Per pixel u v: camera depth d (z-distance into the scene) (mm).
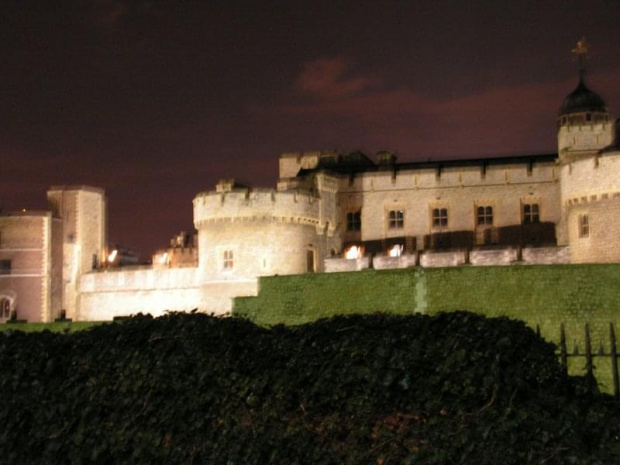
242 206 55000
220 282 55250
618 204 46219
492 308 37562
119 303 67938
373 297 40188
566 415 16562
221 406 19594
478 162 64500
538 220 60750
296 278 42250
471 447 16344
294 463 17938
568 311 36188
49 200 78688
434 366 18688
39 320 73375
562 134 60188
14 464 20500
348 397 18641
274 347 20578
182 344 20922
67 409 20719
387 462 17047
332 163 69688
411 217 62562
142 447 19547
